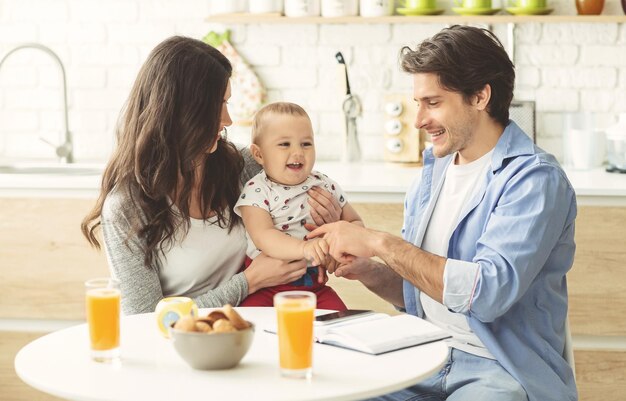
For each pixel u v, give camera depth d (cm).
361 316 202
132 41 385
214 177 241
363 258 240
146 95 232
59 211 323
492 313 201
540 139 374
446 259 204
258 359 177
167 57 231
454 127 219
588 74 370
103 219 230
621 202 309
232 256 244
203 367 169
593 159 352
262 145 247
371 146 383
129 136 232
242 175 255
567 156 359
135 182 228
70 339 192
